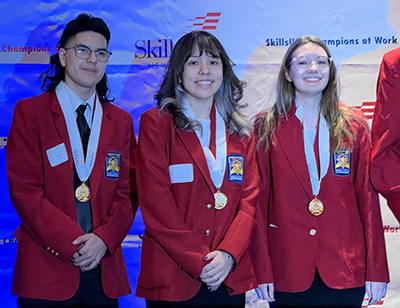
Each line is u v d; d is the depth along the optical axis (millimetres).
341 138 2814
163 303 2633
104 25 3021
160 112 2736
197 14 3543
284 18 3553
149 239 2697
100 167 2857
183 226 2584
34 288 2719
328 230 2762
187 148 2676
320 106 2898
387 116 2863
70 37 2945
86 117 2945
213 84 2758
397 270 3512
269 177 2846
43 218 2688
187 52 2771
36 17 3496
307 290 2766
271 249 2803
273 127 2846
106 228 2785
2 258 3412
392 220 3516
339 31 3557
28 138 2773
